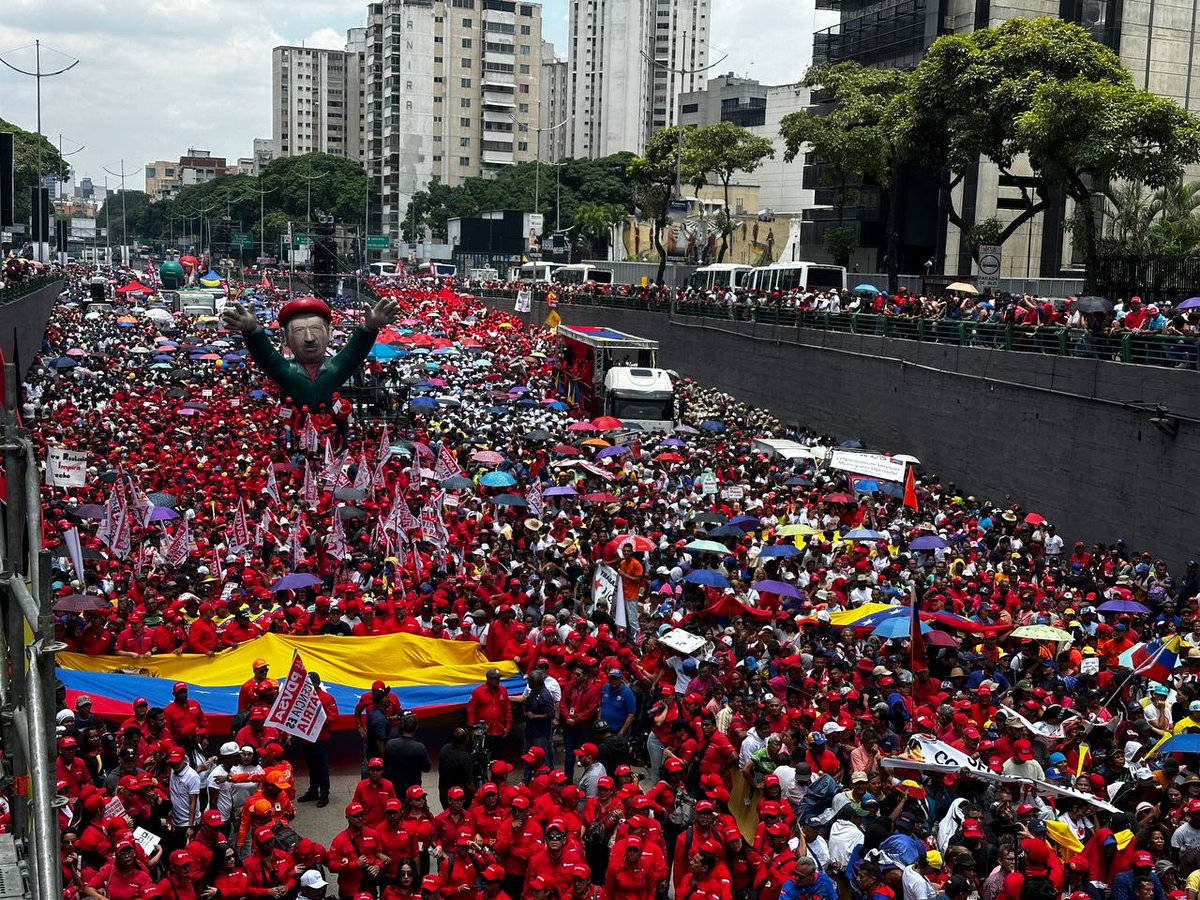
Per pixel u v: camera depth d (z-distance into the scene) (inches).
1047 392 1437.0
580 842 526.9
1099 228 2363.4
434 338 2628.0
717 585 900.0
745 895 517.0
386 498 1234.0
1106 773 609.9
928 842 527.5
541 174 5900.6
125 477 1119.6
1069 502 1397.6
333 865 507.8
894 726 664.4
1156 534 1253.1
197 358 2412.6
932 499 1385.3
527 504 1181.1
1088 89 1756.9
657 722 661.3
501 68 7618.1
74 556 842.2
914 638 713.0
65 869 459.8
